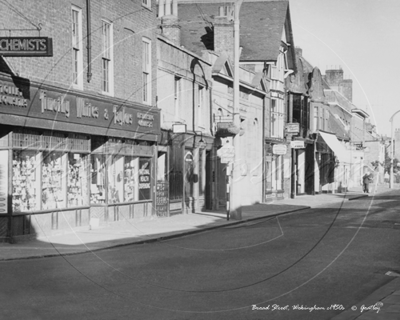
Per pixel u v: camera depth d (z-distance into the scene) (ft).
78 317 22.40
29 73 50.08
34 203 51.34
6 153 48.14
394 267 35.63
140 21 70.23
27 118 49.32
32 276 31.30
